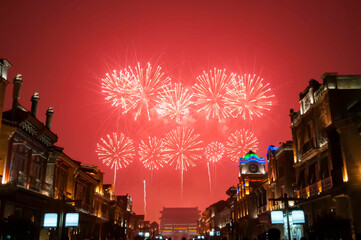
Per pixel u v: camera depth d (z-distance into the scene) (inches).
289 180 1380.4
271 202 1616.6
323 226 769.6
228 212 3006.9
